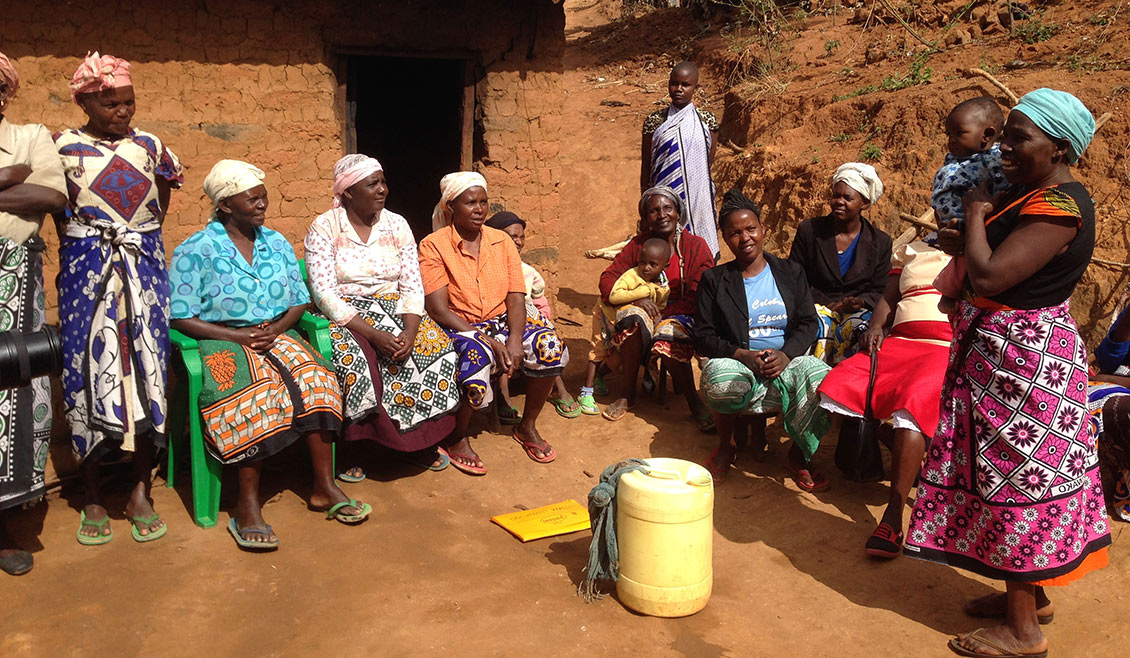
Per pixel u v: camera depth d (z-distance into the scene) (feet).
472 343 14.98
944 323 13.62
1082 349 10.27
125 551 12.49
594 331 18.07
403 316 14.83
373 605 11.44
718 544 13.39
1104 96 20.65
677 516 11.02
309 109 18.86
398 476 15.20
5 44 15.70
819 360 14.82
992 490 10.40
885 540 12.84
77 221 12.45
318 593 11.68
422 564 12.46
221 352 12.97
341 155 19.67
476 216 15.52
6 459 11.53
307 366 13.29
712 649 10.79
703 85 37.29
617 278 17.84
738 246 15.28
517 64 20.81
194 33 17.43
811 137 27.68
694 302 17.83
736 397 14.65
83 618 10.96
